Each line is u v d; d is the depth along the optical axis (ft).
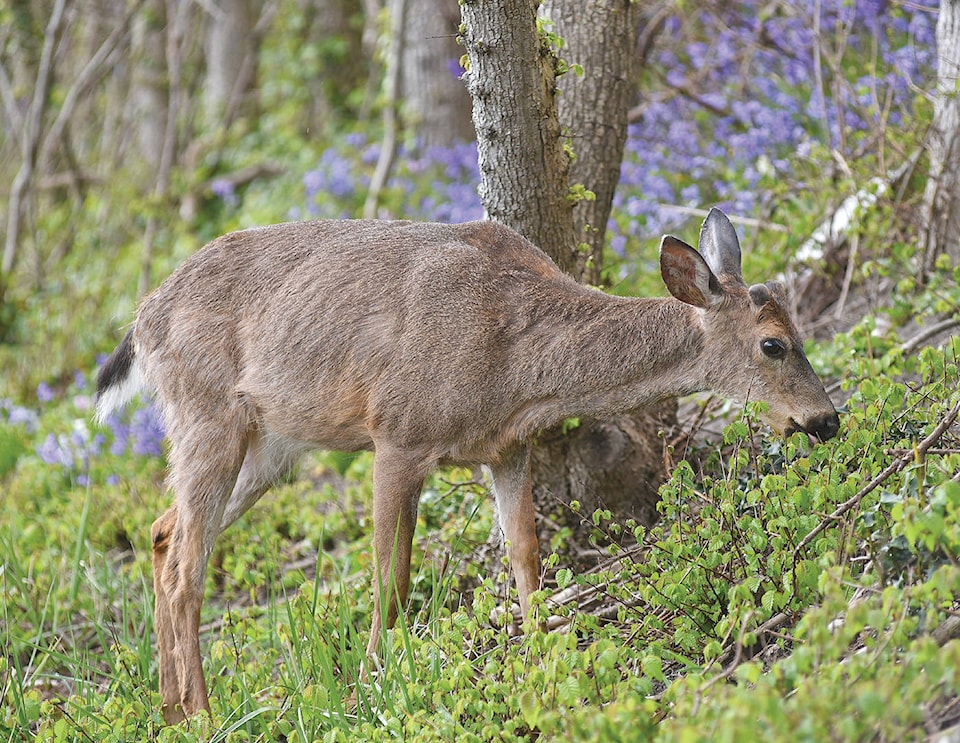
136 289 71.72
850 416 29.40
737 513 28.22
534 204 33.45
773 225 45.39
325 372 31.48
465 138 73.56
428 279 30.78
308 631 30.35
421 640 27.45
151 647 35.32
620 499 35.01
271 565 37.45
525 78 32.24
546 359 30.19
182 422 33.58
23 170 74.28
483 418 30.48
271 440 33.58
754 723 18.85
